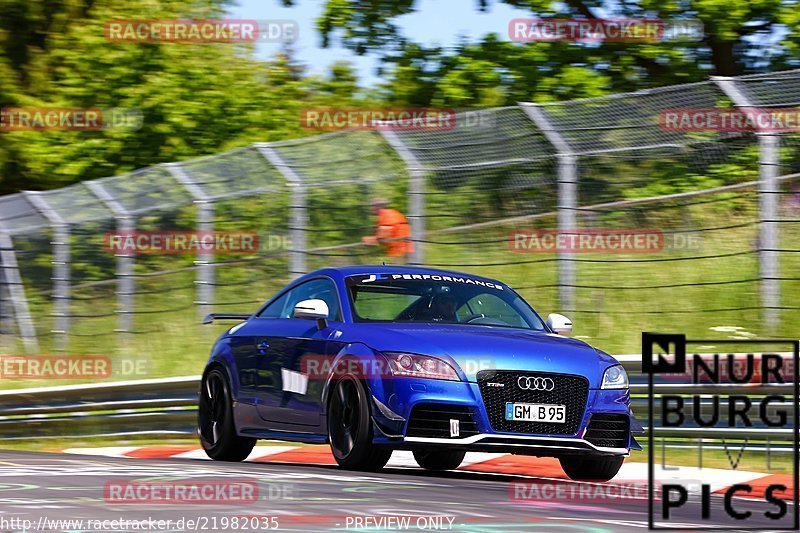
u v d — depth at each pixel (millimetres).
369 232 46750
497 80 63219
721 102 39656
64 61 76250
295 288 29906
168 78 69625
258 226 50562
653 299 44594
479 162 41938
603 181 49312
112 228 52969
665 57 64312
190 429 38125
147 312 50812
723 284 40938
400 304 27844
